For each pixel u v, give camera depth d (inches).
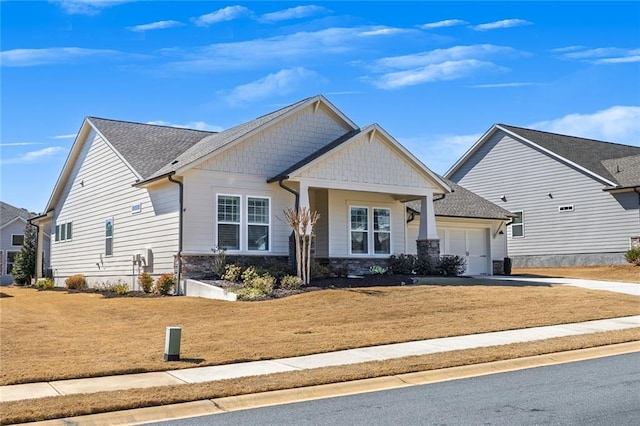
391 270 991.6
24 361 443.8
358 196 1020.5
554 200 1433.3
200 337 536.7
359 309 658.8
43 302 836.6
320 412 324.5
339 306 674.8
